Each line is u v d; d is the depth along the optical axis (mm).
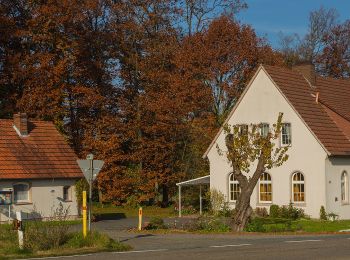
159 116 56719
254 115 45531
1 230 23734
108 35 57844
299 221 39500
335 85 49969
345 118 45906
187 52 57500
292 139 43594
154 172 58094
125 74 59656
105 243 21953
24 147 43031
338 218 42438
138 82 59938
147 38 59500
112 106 58844
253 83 45719
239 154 33031
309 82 47438
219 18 58438
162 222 35812
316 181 42375
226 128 34031
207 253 19969
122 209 57281
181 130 57500
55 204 42688
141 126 58125
